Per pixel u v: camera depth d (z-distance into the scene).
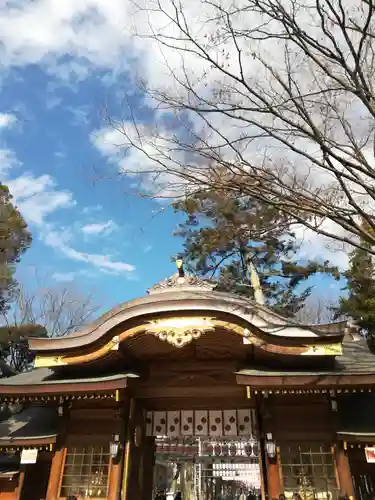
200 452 21.38
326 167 7.80
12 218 25.98
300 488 11.76
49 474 14.23
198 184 8.54
